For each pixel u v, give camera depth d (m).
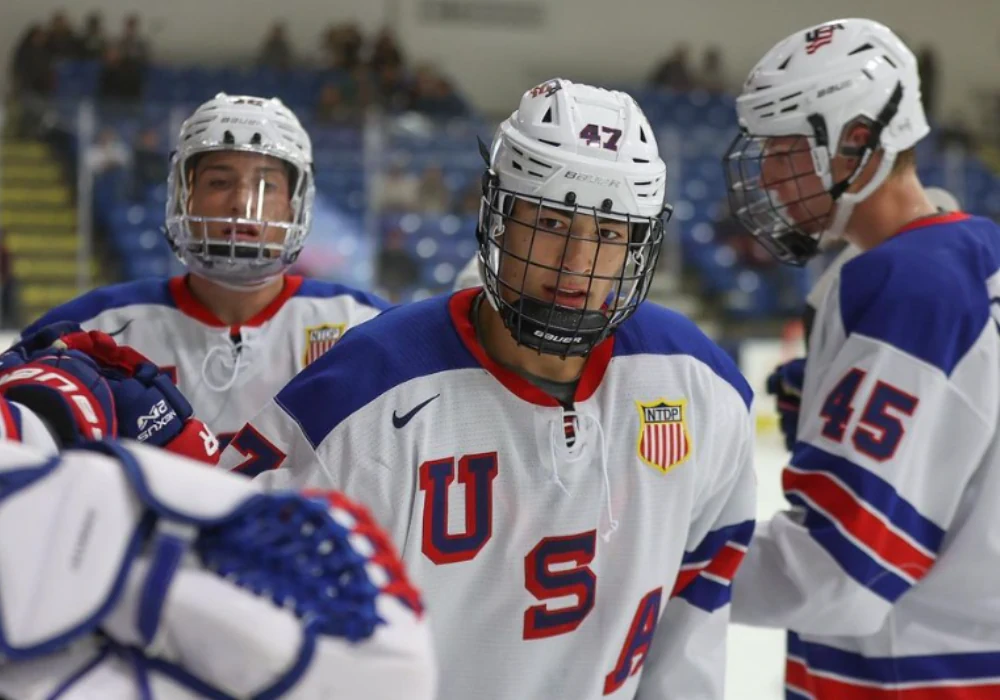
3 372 1.63
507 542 1.75
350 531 1.04
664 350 1.88
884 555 2.05
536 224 1.63
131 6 15.56
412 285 10.23
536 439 1.75
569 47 17.19
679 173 11.51
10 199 9.59
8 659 0.99
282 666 0.96
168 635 0.98
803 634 2.36
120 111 9.81
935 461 2.07
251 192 2.63
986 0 18.06
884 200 2.26
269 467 1.78
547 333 1.66
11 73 14.41
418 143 10.44
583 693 1.83
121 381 1.67
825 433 2.10
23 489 1.00
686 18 17.48
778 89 2.23
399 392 1.73
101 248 9.73
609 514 1.79
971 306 2.06
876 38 2.21
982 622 2.16
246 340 2.88
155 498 0.99
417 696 1.00
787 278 11.21
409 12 16.66
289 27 16.22
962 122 16.95
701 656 1.99
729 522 2.00
